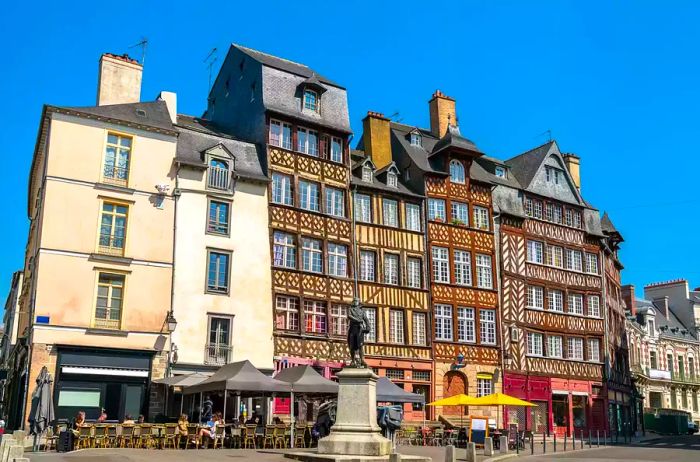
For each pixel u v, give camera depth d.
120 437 16.72
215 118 29.94
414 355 27.14
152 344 22.02
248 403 23.58
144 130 23.28
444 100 33.75
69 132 22.08
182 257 23.09
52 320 20.73
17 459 12.11
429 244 28.59
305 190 26.12
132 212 22.61
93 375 21.02
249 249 24.31
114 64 24.95
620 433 36.03
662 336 48.16
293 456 14.23
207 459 13.97
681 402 48.75
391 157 30.61
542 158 34.09
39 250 21.02
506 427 28.73
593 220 35.69
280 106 26.30
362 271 26.84
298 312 24.81
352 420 14.12
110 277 22.00
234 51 28.91
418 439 23.23
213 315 23.19
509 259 31.02
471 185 30.61
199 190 23.83
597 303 34.56
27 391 20.06
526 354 30.59
